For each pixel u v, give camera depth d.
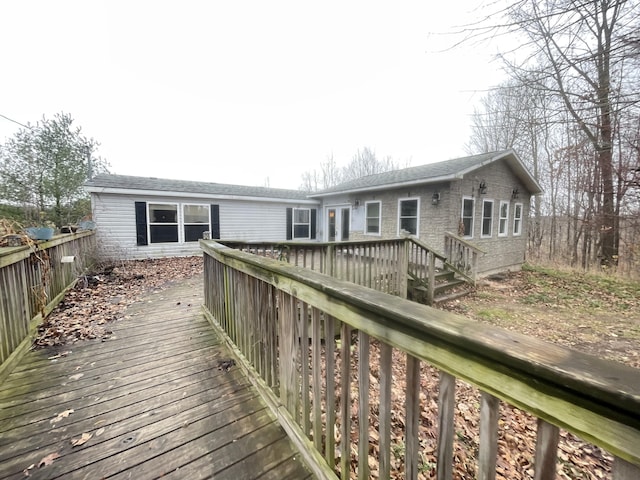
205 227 10.23
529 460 1.90
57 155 9.76
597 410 0.49
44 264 3.41
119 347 2.87
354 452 1.82
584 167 7.72
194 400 2.04
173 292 5.14
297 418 1.65
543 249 12.70
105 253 7.12
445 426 0.78
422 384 2.77
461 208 7.61
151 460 1.53
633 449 0.45
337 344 3.48
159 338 3.09
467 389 2.73
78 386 2.20
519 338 0.64
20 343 2.67
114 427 1.76
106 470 1.46
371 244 4.36
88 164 10.52
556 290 6.59
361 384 1.10
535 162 12.16
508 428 2.23
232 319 2.69
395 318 0.87
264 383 2.04
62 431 1.73
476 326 0.72
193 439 1.67
